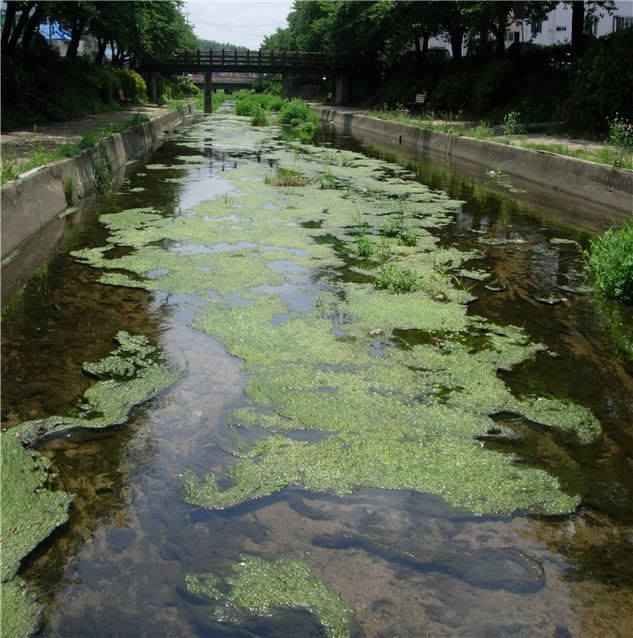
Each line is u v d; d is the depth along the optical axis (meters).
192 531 2.82
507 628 2.37
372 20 28.56
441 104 24.31
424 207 9.70
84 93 22.44
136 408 3.76
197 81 66.31
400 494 3.06
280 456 3.31
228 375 4.14
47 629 2.35
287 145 18.61
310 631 2.35
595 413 3.83
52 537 2.77
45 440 3.44
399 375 4.16
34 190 7.90
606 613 2.45
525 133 16.56
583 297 5.88
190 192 10.38
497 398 3.92
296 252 6.91
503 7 20.41
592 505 3.03
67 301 5.45
